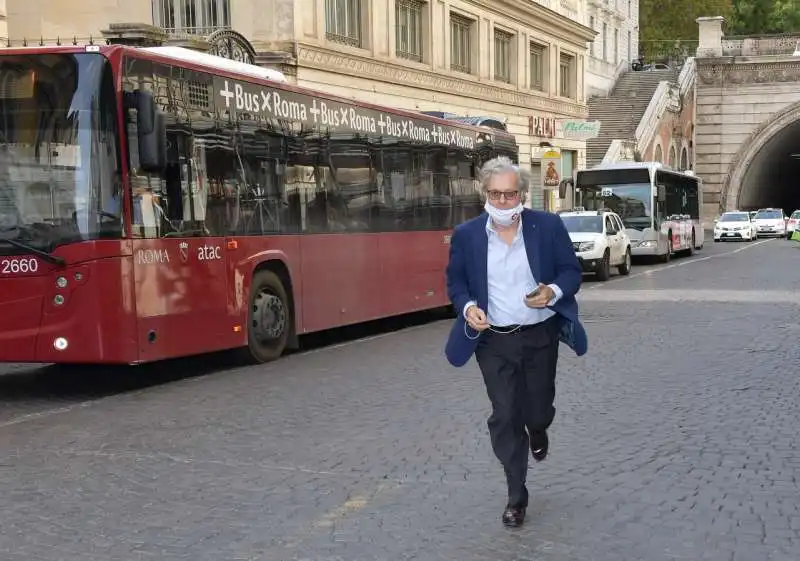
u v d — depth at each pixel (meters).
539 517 5.70
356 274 14.49
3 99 9.80
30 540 5.41
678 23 73.19
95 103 9.70
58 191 9.71
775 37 63.72
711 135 65.50
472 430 8.02
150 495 6.27
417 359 12.28
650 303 18.94
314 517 5.75
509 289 5.34
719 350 12.47
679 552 5.09
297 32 24.73
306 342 14.69
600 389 9.82
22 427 8.46
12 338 9.74
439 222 17.44
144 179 10.10
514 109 39.66
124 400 9.77
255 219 12.05
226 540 5.36
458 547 5.19
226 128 11.52
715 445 7.44
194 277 10.85
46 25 23.89
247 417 8.73
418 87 31.58
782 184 80.56
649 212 33.81
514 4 38.38
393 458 7.13
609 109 55.97
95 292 9.64
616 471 6.71
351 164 14.39
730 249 44.78
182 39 19.67
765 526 5.51
